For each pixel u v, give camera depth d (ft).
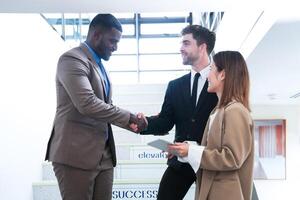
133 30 19.75
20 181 8.05
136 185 8.77
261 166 13.96
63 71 5.15
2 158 7.06
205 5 5.57
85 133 5.29
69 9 5.77
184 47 6.12
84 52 5.46
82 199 5.25
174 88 6.31
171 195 6.11
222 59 4.99
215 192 4.59
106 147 5.78
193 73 6.17
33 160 8.98
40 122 9.57
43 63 9.91
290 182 13.88
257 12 6.16
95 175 5.46
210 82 5.13
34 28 9.18
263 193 13.87
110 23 5.54
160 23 20.10
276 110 14.19
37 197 8.82
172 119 6.35
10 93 7.52
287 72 8.46
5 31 7.30
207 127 5.16
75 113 5.24
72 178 5.20
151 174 9.82
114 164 5.97
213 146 4.66
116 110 5.24
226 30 10.29
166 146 4.89
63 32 12.76
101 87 5.54
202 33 6.06
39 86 9.53
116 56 19.45
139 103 13.85
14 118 7.74
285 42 6.13
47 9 5.74
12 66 7.64
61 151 5.16
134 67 19.53
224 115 4.66
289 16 4.95
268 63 7.62
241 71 4.93
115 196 8.77
